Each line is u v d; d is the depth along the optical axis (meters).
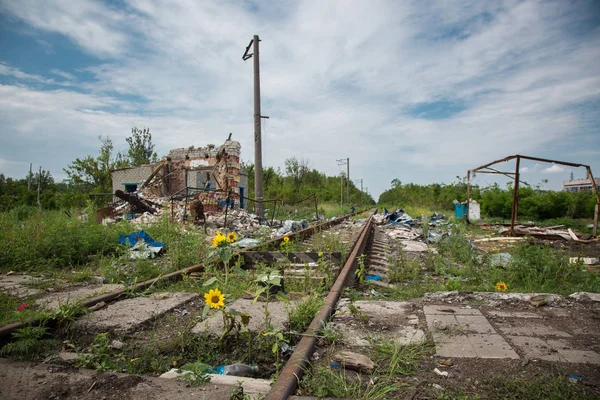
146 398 1.93
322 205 35.44
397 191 58.03
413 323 3.32
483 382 2.20
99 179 31.50
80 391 2.02
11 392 2.00
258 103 16.17
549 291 4.74
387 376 2.28
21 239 6.89
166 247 7.50
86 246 6.85
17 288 4.55
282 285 4.37
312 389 2.11
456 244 9.03
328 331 2.94
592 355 2.56
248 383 2.19
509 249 9.45
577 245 10.62
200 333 3.02
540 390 2.05
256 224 13.91
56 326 3.18
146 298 4.09
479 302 3.99
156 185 19.03
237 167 18.66
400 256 7.23
